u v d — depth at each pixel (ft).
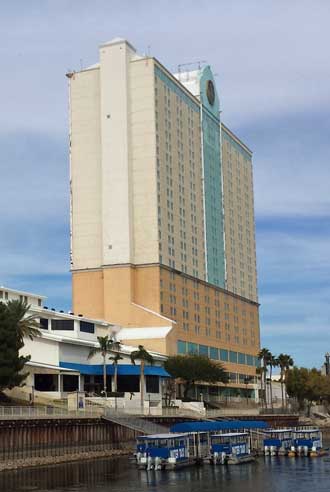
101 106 616.39
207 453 339.36
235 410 503.61
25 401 372.58
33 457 301.84
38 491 242.17
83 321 497.87
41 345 441.68
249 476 289.53
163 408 425.69
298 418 626.23
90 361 477.77
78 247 611.88
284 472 303.07
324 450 394.93
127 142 603.67
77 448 332.60
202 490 251.80
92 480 270.05
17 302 384.27
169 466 309.83
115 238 594.65
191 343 629.10
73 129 628.69
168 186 620.90
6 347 341.82
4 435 286.05
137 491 247.09
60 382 430.61
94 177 617.21
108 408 368.48
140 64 612.70
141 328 570.46
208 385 634.02
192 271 652.07
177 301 613.52
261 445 387.55
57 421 318.45
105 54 619.26
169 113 635.66
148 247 591.37
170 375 519.60
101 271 599.98
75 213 617.62
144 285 587.27
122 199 597.93
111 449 357.41
